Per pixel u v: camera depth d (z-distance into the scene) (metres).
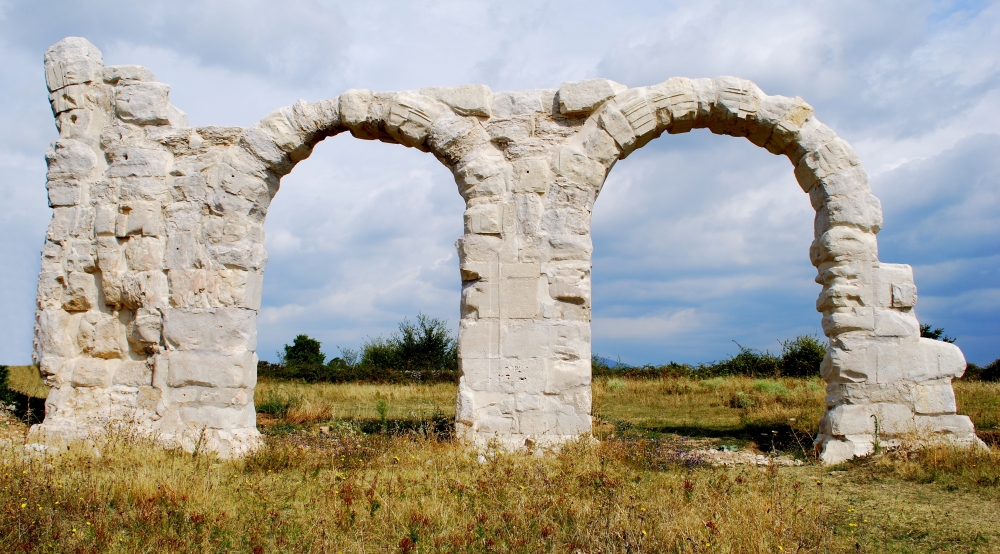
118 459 8.40
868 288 10.14
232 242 10.77
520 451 9.38
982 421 11.95
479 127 10.62
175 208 10.95
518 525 5.95
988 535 6.29
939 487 8.00
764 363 23.62
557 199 10.26
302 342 31.47
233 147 11.08
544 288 10.10
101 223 11.00
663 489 7.26
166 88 11.44
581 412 9.85
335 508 6.46
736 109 10.55
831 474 8.81
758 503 6.47
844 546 5.79
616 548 5.39
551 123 10.55
